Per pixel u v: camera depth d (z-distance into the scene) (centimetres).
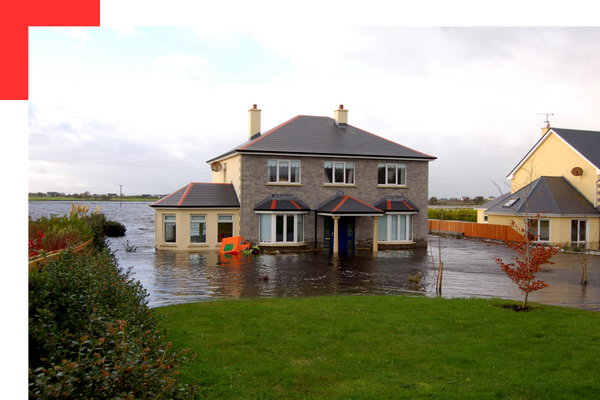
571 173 3594
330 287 1606
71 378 382
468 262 2372
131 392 420
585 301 1430
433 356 809
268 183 2838
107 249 1683
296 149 2870
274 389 669
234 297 1407
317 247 2931
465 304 1231
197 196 2853
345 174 3014
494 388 681
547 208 3366
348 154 2958
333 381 702
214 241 2806
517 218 3500
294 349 835
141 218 7725
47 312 539
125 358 444
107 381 416
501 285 1709
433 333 947
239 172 2828
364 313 1107
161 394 446
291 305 1199
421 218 3181
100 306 665
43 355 536
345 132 3198
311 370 738
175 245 2791
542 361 793
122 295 836
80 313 622
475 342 889
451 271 2048
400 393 661
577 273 2041
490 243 3575
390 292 1530
